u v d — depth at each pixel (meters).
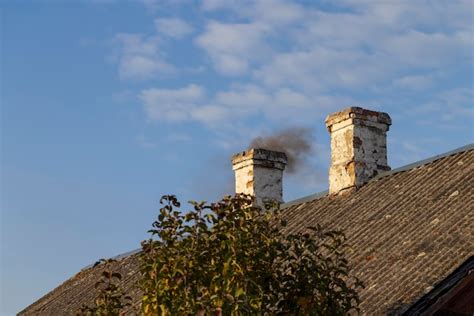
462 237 21.08
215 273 17.14
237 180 34.16
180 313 16.86
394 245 22.66
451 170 25.67
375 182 28.69
